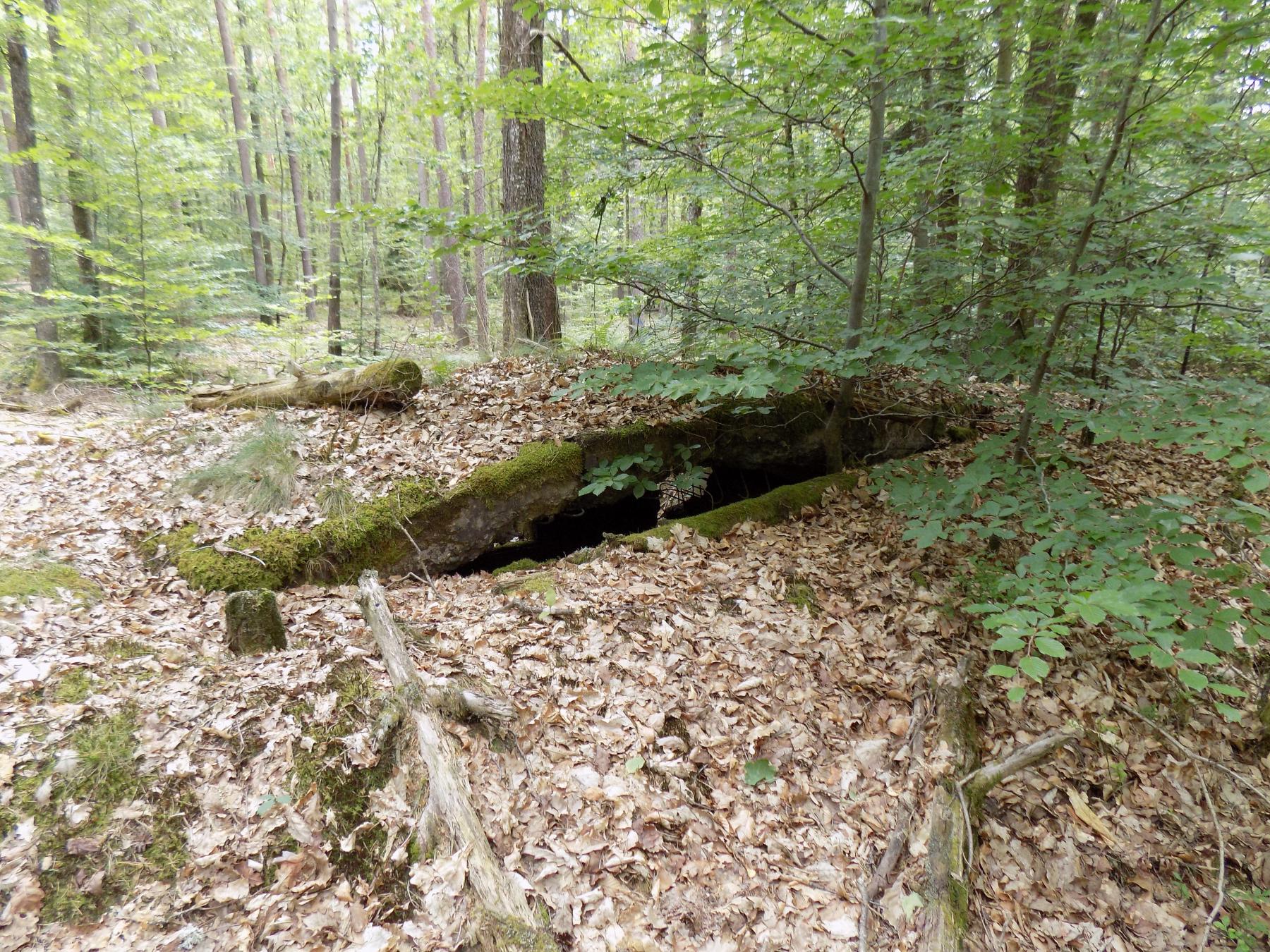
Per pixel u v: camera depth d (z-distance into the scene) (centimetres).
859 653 358
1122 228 345
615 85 399
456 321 1328
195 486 437
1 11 722
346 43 1797
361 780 257
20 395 801
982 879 261
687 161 466
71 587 338
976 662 354
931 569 421
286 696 284
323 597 379
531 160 680
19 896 206
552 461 485
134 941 203
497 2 648
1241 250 286
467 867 225
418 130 1547
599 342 772
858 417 528
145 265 867
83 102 846
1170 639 212
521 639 350
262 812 242
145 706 272
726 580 412
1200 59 273
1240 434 214
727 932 236
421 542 434
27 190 814
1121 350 549
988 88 416
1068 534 279
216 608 347
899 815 279
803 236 436
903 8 344
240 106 1521
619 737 300
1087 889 266
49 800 231
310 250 1639
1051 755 311
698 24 400
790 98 381
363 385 530
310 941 210
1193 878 271
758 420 558
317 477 443
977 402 478
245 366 1067
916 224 462
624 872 248
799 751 306
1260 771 308
